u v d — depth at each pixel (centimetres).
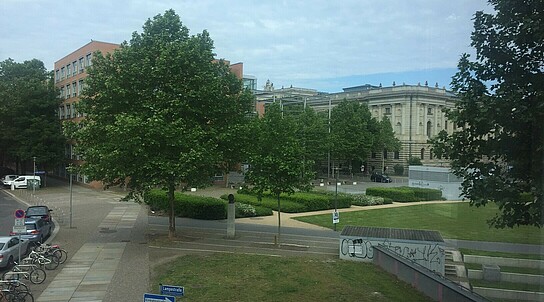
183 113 2298
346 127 7394
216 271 1812
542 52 866
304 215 3625
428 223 3183
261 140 2422
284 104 8356
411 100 7888
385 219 3469
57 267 1870
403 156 8100
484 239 1581
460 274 1758
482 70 944
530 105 853
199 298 1457
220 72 2627
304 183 2448
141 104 2269
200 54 2402
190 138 2162
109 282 1658
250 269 1855
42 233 2428
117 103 2297
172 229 2534
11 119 5750
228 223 2619
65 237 2569
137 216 3388
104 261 1983
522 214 870
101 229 2838
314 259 2133
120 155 2130
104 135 2333
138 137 2066
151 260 2005
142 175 2252
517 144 873
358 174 8688
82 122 2445
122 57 2330
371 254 2155
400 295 1562
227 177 6106
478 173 936
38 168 6294
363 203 4356
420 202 4609
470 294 1333
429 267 1998
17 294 1400
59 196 4812
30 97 5834
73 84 6272
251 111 2716
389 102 8406
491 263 1435
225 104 2495
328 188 6003
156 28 2459
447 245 2041
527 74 882
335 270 1911
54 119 6003
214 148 2317
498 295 1320
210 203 3272
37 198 4625
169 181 2288
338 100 9431
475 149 959
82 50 5900
